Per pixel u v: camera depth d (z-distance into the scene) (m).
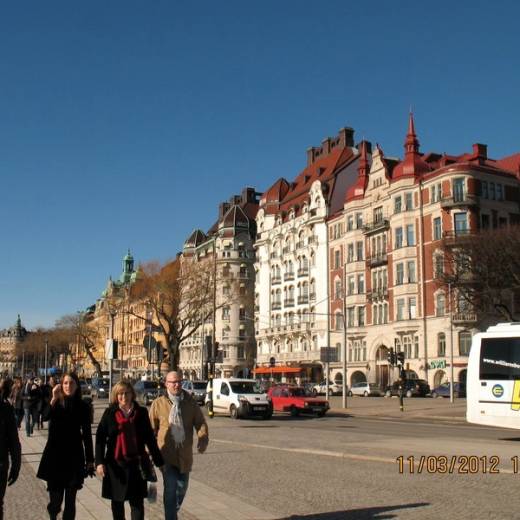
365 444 19.66
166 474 8.32
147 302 67.00
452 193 62.44
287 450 18.23
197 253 114.69
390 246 69.38
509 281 46.69
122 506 7.86
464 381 58.16
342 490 11.61
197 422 8.61
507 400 22.45
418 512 9.61
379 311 70.88
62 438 8.43
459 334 60.44
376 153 73.00
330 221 80.94
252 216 111.88
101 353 143.00
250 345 102.75
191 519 9.34
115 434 7.85
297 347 85.94
